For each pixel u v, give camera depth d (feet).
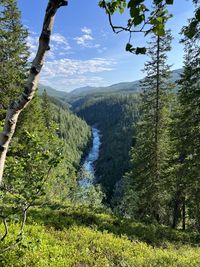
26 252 24.86
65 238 34.96
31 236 30.55
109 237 39.19
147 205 87.61
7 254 23.26
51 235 34.45
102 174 319.88
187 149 63.77
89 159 403.54
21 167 18.42
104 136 503.61
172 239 50.98
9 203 18.37
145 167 85.05
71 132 409.69
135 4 7.70
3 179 18.38
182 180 68.28
